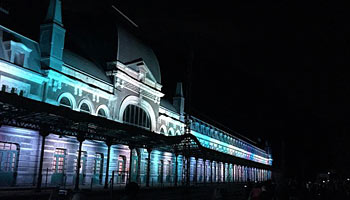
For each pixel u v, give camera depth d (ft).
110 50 120.06
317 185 96.78
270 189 36.40
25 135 80.53
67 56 103.35
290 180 69.36
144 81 131.54
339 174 224.94
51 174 84.17
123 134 87.86
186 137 103.76
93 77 105.40
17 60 84.38
